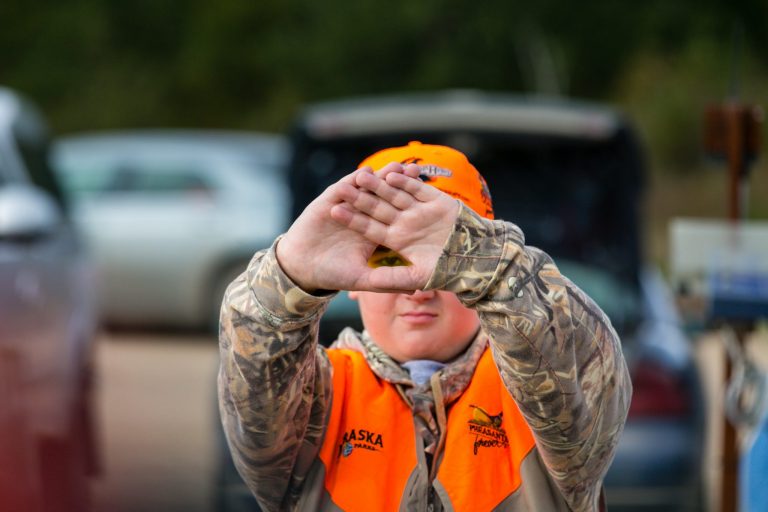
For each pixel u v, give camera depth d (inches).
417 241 118.3
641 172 410.9
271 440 129.0
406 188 118.2
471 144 411.8
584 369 122.6
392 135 407.2
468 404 136.7
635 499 321.1
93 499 380.5
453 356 140.5
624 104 1301.7
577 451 126.0
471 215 118.5
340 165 420.2
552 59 1330.0
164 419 514.0
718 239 234.7
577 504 132.1
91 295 430.0
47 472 320.8
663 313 375.6
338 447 137.7
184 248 693.3
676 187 1175.6
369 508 134.3
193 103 1578.5
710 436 431.2
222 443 328.2
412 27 1439.5
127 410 530.3
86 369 404.2
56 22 1657.2
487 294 118.0
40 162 433.4
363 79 1475.1
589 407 124.1
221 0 1583.4
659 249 1013.2
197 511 376.8
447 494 133.2
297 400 127.8
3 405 297.0
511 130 401.7
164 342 701.3
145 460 441.7
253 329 121.8
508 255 118.0
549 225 429.4
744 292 220.4
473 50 1395.2
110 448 458.0
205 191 702.5
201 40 1579.7
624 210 415.2
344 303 329.4
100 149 727.7
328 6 1521.9
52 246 368.8
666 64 1327.5
